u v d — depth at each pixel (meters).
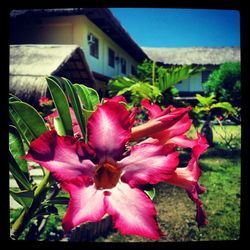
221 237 3.82
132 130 1.07
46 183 1.02
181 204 4.79
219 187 6.02
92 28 12.00
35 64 7.47
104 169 0.96
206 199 5.33
